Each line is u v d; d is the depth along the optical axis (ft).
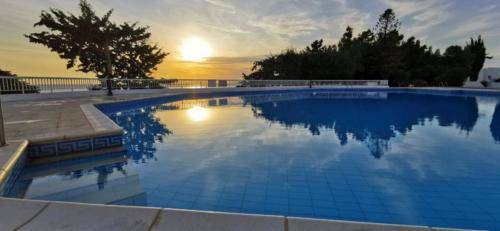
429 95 52.54
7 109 21.16
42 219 4.41
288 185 9.40
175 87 54.24
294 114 27.55
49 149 11.08
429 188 9.11
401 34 95.35
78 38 59.47
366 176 10.23
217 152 13.48
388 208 7.81
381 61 89.25
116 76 70.74
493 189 9.01
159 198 8.54
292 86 67.82
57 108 21.84
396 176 10.25
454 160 12.13
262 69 104.73
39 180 10.02
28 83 33.76
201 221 4.29
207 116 26.04
